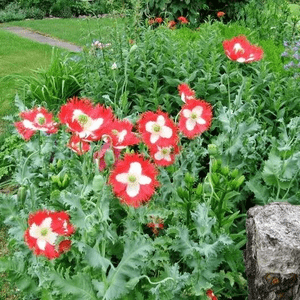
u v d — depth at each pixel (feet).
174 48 16.58
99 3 36.42
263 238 8.00
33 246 7.38
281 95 14.38
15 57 32.96
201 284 8.41
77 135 7.09
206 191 9.92
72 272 8.61
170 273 8.07
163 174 9.75
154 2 25.23
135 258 7.54
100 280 7.94
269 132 13.88
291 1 42.78
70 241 7.66
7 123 19.58
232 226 11.17
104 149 7.79
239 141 11.09
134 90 16.06
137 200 7.47
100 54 17.58
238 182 8.91
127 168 7.50
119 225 9.37
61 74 20.04
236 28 21.38
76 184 9.14
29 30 45.62
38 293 9.04
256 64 16.07
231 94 14.75
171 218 9.44
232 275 9.36
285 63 17.46
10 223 8.86
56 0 56.70
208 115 9.29
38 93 19.44
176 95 15.64
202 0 26.14
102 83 15.90
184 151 10.26
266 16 26.71
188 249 8.48
